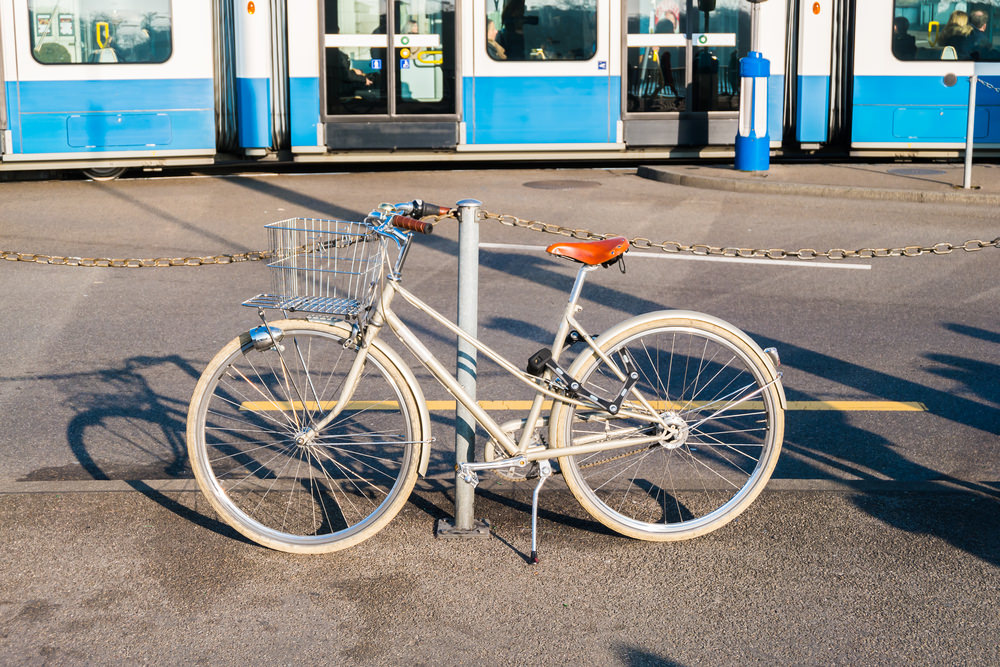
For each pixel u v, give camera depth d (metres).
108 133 15.11
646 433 4.45
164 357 7.12
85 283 9.23
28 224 11.98
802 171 15.41
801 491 4.90
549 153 16.22
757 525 4.57
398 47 15.72
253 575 4.17
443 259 10.30
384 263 4.30
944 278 9.40
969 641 3.69
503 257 10.38
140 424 5.92
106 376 6.74
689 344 7.20
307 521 4.61
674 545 4.40
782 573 4.16
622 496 4.85
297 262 4.28
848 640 3.70
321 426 4.45
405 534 4.50
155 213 12.70
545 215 12.47
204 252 10.52
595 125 16.11
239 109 15.54
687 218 12.27
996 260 10.09
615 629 3.79
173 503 4.80
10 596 4.00
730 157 16.78
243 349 4.27
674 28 16.00
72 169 15.77
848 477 5.16
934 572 4.15
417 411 4.27
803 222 12.03
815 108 16.25
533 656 3.62
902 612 3.88
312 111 15.74
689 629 3.79
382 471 5.18
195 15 15.20
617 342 4.30
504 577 4.15
